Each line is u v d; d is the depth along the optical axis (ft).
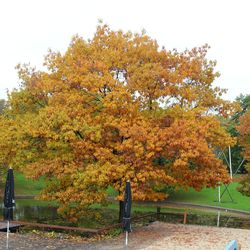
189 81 89.45
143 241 67.31
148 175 72.79
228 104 90.94
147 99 82.33
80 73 80.02
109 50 83.51
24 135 78.54
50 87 82.28
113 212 117.50
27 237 69.10
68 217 84.53
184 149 72.64
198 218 117.60
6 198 54.70
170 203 159.74
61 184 81.15
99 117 77.87
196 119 82.79
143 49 83.05
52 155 80.12
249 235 73.77
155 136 72.38
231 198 164.66
